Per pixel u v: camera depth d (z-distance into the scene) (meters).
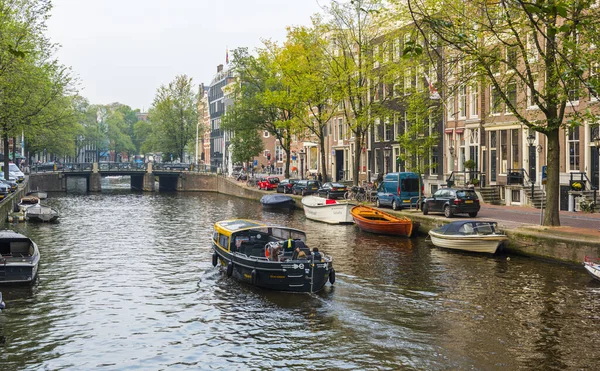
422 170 32.53
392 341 14.00
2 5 35.94
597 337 13.95
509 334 14.27
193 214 44.91
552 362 12.55
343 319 15.73
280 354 13.34
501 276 19.86
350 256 24.14
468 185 36.06
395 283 19.36
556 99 21.06
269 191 57.84
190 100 89.62
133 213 45.84
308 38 40.94
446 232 25.42
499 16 22.28
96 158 132.12
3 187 41.34
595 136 29.22
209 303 17.58
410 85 37.28
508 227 24.03
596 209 28.88
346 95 37.34
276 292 18.62
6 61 34.66
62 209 49.38
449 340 13.98
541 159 32.81
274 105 48.97
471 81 25.22
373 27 36.69
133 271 22.19
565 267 20.77
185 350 13.73
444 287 18.69
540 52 20.45
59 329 15.29
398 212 32.28
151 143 95.56
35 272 20.53
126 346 14.03
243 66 57.22
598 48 18.66
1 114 38.91
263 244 21.56
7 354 13.54
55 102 47.69
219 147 110.19
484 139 37.41
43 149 77.88
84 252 26.55
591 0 18.16
